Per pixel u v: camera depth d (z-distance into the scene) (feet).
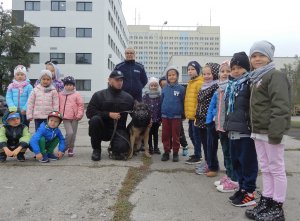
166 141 22.24
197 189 16.38
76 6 144.25
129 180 17.30
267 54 12.88
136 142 23.21
